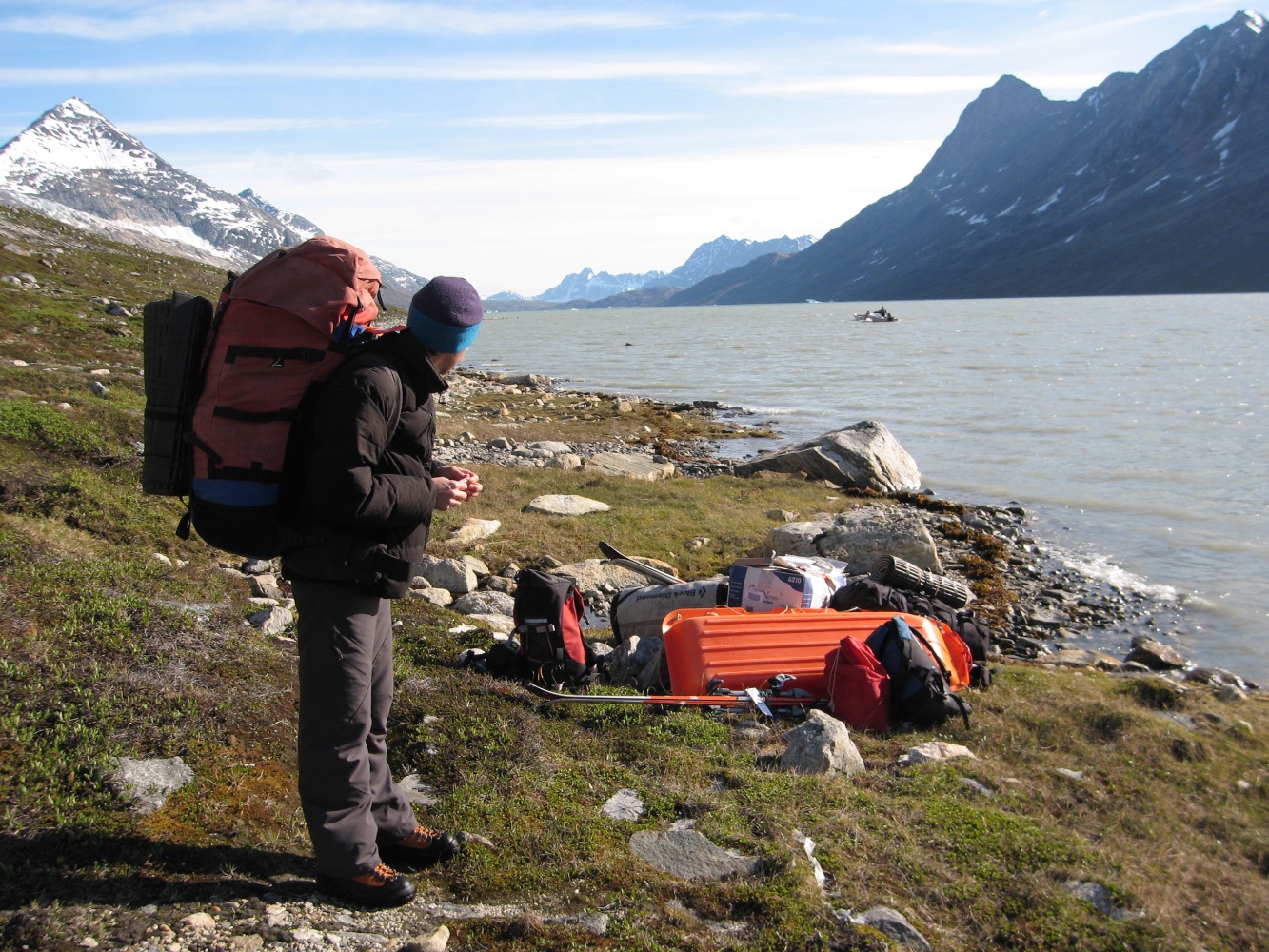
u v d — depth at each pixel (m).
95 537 8.41
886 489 19.88
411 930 3.57
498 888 3.89
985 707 6.75
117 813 3.93
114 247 72.25
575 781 4.95
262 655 5.78
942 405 34.03
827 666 6.65
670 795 4.85
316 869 3.80
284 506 3.25
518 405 33.66
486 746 5.14
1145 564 14.54
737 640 6.91
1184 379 39.66
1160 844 4.86
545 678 6.59
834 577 8.75
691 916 3.81
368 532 3.37
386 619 3.73
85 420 13.12
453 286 3.47
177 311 3.30
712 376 51.06
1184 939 3.98
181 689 5.02
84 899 3.38
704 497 16.64
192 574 7.60
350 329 3.30
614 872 4.03
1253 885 4.53
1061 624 11.89
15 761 4.10
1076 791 5.44
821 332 103.69
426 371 3.46
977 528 16.78
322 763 3.49
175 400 3.28
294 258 3.29
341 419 3.14
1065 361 51.06
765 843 4.34
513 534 12.82
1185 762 5.99
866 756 5.80
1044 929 3.94
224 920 3.42
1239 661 10.57
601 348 85.88
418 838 3.98
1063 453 23.89
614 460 20.73
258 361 3.19
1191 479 20.33
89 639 5.32
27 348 21.86
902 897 4.09
